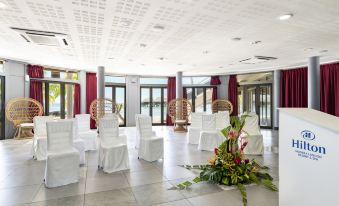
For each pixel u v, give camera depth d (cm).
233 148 364
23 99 789
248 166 366
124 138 514
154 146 494
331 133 149
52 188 335
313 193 162
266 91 1092
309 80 737
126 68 968
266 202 288
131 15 381
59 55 704
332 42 557
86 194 313
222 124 708
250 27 445
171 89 1247
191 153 568
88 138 600
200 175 364
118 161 424
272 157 523
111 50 636
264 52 666
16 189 331
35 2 329
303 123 170
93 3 334
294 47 606
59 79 964
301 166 171
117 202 287
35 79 880
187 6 347
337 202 146
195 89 1279
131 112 1187
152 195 309
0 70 765
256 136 552
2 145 664
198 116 732
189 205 279
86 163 476
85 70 1041
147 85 1238
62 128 387
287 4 341
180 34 489
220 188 333
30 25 428
